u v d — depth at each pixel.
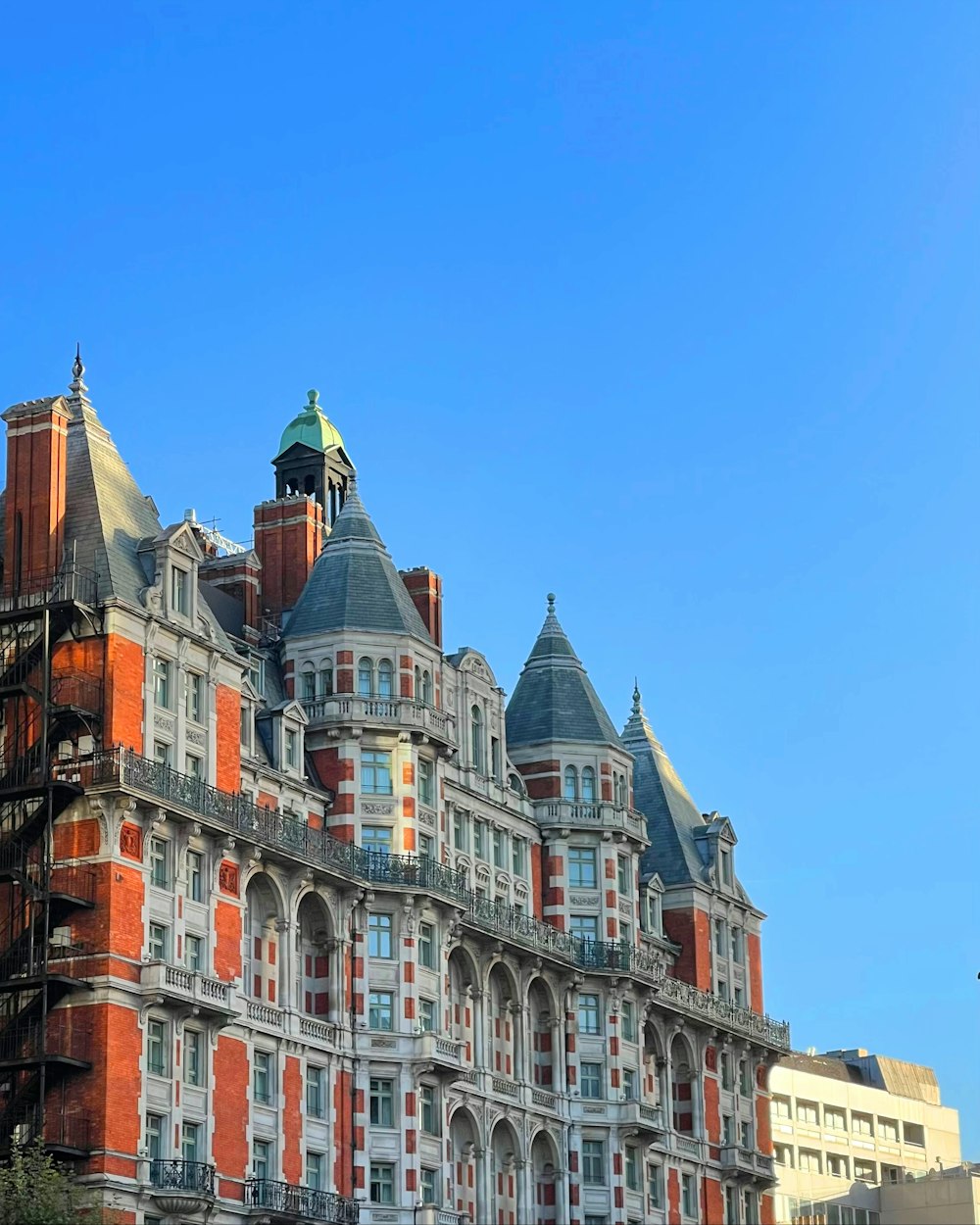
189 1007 90.94
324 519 124.31
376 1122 101.56
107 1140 86.25
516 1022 113.19
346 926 102.62
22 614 92.50
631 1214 116.56
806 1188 161.12
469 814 113.88
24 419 97.50
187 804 93.12
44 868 88.69
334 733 106.69
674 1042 126.62
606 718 124.50
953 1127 179.75
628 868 122.62
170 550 97.12
